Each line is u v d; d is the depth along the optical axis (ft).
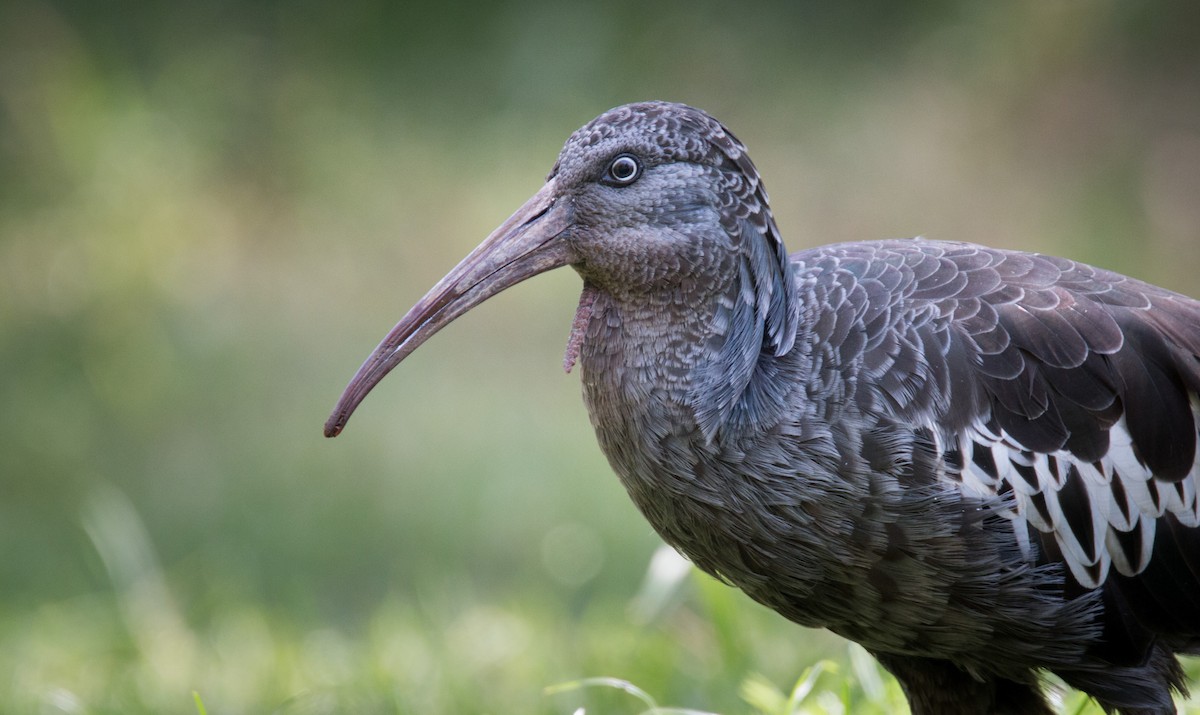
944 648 23.03
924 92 73.67
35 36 65.26
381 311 61.36
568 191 22.75
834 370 22.06
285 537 45.27
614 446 22.82
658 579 29.66
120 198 61.93
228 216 66.23
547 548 43.55
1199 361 22.75
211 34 73.97
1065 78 71.97
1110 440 22.29
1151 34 71.87
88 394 54.80
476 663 32.60
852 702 27.20
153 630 36.22
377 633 34.17
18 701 31.63
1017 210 66.54
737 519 22.26
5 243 60.03
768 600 23.36
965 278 22.84
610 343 22.59
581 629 34.78
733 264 22.34
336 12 77.20
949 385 21.94
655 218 22.29
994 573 21.91
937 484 21.65
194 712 31.53
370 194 68.18
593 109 73.82
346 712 29.89
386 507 46.55
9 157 61.57
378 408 53.11
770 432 21.93
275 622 36.68
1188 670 28.12
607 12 78.07
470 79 75.87
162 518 46.80
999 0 75.77
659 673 30.14
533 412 52.37
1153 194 65.92
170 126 67.05
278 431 52.16
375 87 74.79
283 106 71.00
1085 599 22.33
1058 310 22.45
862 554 22.02
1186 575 22.75
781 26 77.41
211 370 56.18
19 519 47.62
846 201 67.97
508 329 58.34
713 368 22.12
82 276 59.26
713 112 73.97
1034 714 24.27
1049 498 22.04
